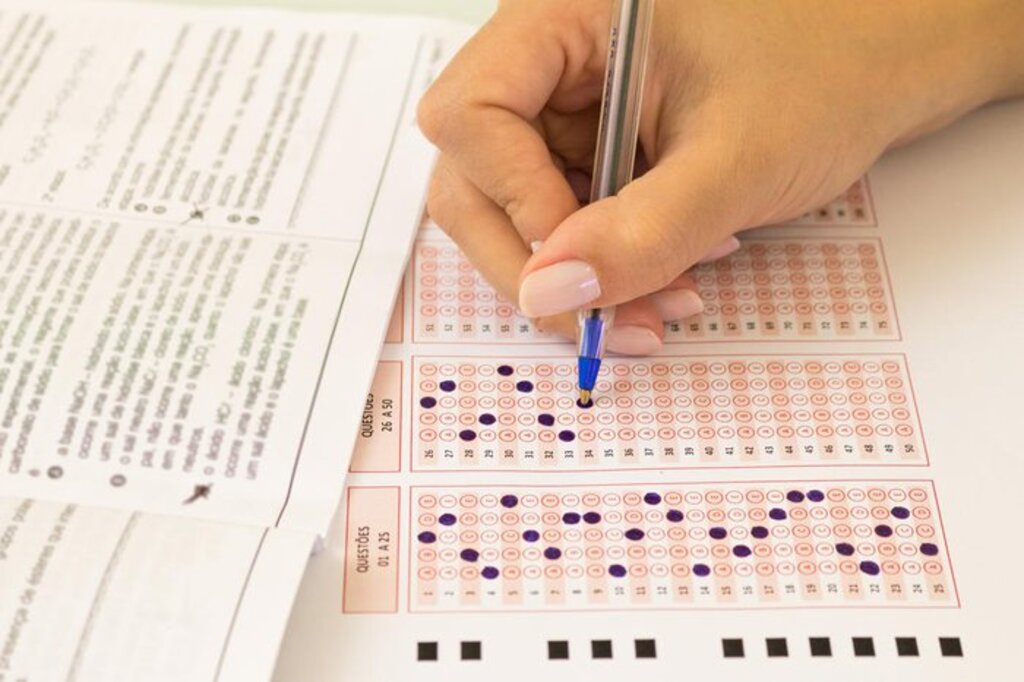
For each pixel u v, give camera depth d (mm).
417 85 578
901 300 521
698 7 507
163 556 452
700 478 483
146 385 491
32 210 533
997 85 561
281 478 475
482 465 485
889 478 483
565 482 481
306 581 461
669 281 494
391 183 548
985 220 542
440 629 454
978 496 479
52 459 475
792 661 450
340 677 445
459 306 522
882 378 503
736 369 506
